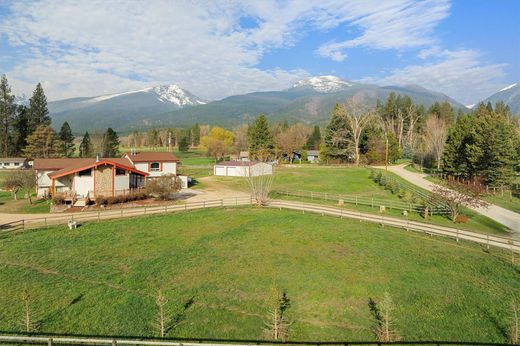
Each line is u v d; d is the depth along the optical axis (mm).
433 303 18609
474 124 65188
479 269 22281
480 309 17984
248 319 17531
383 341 15836
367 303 18734
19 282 20875
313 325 17078
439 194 38250
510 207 43344
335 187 61281
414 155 102000
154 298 19359
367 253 25031
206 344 14617
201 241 28047
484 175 56781
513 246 26562
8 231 29906
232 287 20469
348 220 34531
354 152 101312
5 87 94625
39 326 16938
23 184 46000
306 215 36594
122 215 35688
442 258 24047
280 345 15680
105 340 14836
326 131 105375
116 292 19906
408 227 31641
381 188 60125
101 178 42688
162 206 41344
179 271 22516
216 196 50469
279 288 20250
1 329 16656
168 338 16172
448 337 16062
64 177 47438
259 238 28609
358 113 98688
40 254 25016
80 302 18922
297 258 24297
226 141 148750
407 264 23125
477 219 36844
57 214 36656
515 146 64062
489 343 15594
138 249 26281
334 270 22312
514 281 20625
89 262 23812
